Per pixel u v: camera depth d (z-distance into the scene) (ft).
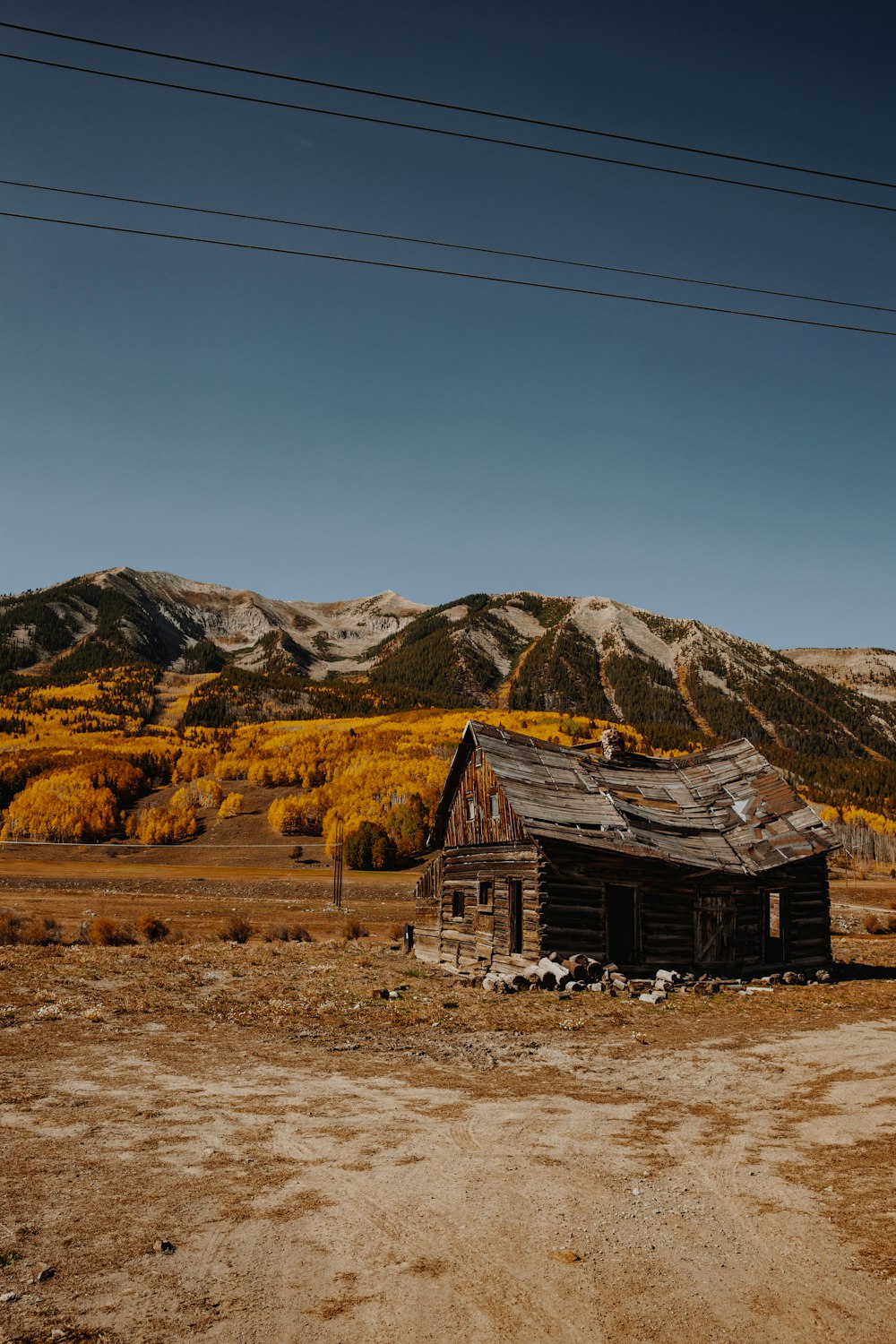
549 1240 22.81
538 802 85.51
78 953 88.33
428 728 589.32
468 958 90.94
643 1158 30.27
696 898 85.97
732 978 84.58
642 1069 46.24
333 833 334.03
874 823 559.79
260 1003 63.87
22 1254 21.11
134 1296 19.19
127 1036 50.80
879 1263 21.49
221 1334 17.62
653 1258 21.77
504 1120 34.99
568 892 81.20
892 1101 39.09
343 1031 54.65
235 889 231.91
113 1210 24.12
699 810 98.43
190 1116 34.55
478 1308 19.01
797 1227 23.89
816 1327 18.40
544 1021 60.23
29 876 248.32
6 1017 54.03
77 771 450.71
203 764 502.79
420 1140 31.86
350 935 123.54
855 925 160.97
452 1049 50.21
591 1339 17.80
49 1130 31.89
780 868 90.63
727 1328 18.33
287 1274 20.49
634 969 80.69
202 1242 22.18
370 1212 24.52
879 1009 68.54
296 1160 29.12
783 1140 32.76
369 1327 18.07
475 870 91.91
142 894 215.72
